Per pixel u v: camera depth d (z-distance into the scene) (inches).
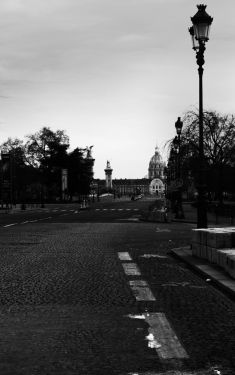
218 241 542.0
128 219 1788.9
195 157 2078.0
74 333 293.1
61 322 318.0
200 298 393.7
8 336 286.8
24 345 269.7
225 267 486.6
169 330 298.7
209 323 315.6
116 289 431.5
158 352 257.3
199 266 533.6
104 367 234.8
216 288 437.4
